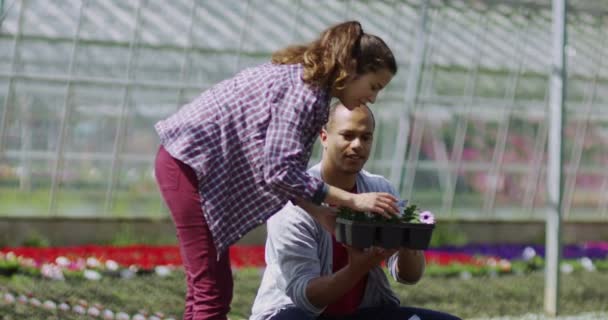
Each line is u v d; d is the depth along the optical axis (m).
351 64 15.11
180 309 30.30
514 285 39.69
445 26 59.50
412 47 59.44
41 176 54.66
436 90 60.66
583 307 34.12
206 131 15.82
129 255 42.56
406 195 60.88
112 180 54.41
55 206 52.56
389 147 60.59
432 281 39.72
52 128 53.84
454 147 61.94
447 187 62.34
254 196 15.78
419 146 60.88
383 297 17.28
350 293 17.06
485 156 63.00
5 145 53.50
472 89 61.34
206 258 15.90
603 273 46.62
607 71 64.56
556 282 32.16
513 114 63.25
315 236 16.69
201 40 54.34
